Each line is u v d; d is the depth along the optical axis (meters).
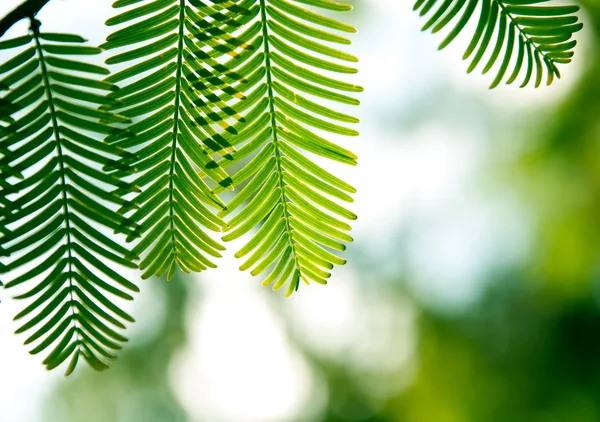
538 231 5.50
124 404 9.80
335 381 9.94
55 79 0.84
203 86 0.90
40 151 0.88
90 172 0.91
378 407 9.22
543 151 5.00
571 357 6.20
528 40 0.98
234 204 1.00
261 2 0.90
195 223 1.00
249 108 0.96
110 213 0.95
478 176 6.37
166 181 0.96
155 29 0.87
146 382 9.69
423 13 0.98
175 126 0.93
